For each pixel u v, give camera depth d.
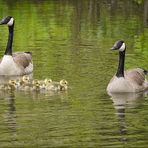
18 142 17.25
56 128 18.50
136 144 17.14
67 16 40.81
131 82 23.33
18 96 22.30
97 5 46.91
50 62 27.64
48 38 33.44
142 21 39.16
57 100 21.67
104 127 18.62
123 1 49.16
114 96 22.34
